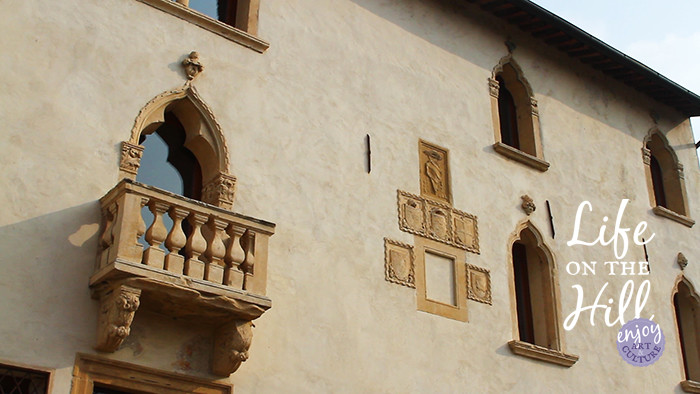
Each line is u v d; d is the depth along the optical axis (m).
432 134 16.31
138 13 13.12
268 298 11.75
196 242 11.39
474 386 14.80
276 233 13.27
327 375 13.01
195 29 13.68
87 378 10.80
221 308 11.39
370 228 14.53
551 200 17.95
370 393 13.39
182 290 11.02
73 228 11.35
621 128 20.70
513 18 18.81
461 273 15.54
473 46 18.03
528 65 19.05
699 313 20.08
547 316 16.81
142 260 10.99
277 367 12.50
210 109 13.28
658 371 18.34
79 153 11.77
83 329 10.96
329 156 14.50
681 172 21.64
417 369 14.13
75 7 12.49
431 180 15.87
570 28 18.97
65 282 11.05
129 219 10.91
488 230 16.39
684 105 22.14
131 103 12.52
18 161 11.25
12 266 10.77
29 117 11.53
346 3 16.11
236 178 13.11
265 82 14.18
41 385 10.55
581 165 19.12
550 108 19.11
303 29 15.16
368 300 13.99
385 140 15.48
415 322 14.45
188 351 11.73
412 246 15.00
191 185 13.22
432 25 17.45
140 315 11.45
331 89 15.07
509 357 15.59
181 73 13.23
